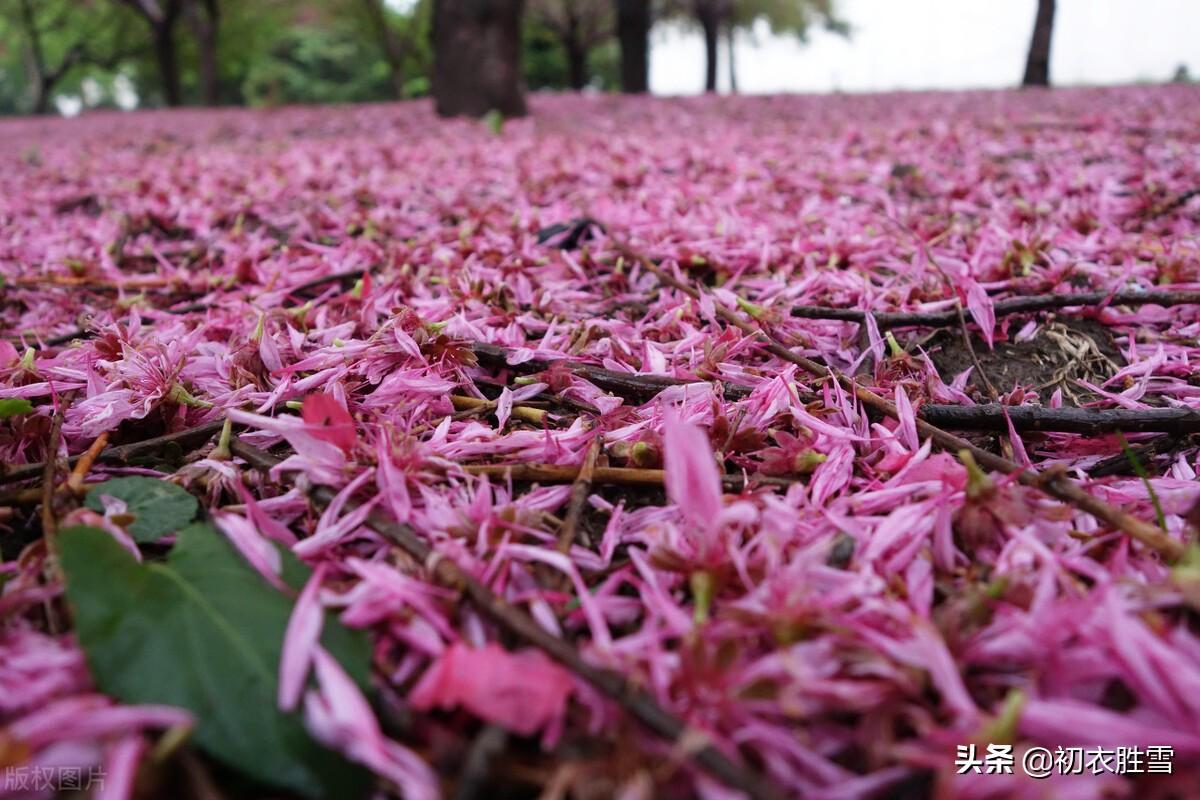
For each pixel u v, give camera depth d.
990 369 1.62
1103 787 0.61
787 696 0.67
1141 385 1.41
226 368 1.38
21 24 21.48
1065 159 3.93
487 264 2.14
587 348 1.51
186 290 2.23
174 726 0.68
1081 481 1.10
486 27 7.82
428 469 1.03
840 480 1.07
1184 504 1.01
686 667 0.71
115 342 1.40
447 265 2.12
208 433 1.23
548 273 2.08
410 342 1.33
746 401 1.26
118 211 3.26
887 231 2.42
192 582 0.82
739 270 2.08
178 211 3.14
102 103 40.72
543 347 1.55
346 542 0.98
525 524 0.95
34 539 1.04
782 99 11.06
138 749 0.64
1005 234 2.21
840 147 4.62
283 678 0.71
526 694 0.68
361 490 1.00
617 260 2.18
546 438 1.14
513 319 1.67
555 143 5.43
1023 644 0.74
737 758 0.67
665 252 2.20
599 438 1.16
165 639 0.75
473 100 7.98
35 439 1.18
